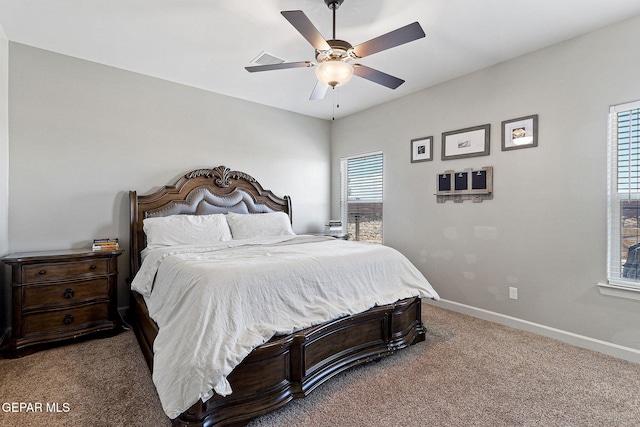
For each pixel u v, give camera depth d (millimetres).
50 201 2828
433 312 3359
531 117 2791
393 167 4059
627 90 2287
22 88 2695
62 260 2518
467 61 2984
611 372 2113
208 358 1429
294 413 1688
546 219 2715
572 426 1596
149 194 3346
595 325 2447
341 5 2123
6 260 2295
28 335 2377
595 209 2447
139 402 1766
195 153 3668
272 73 3277
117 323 2756
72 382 1969
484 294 3154
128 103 3223
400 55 2865
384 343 2285
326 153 4918
